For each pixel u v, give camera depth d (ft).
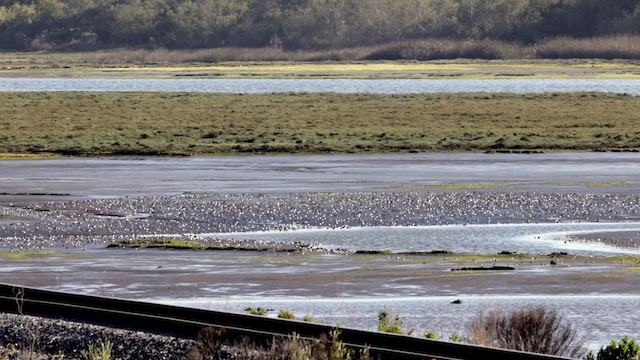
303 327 124.16
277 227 276.21
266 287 192.75
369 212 302.86
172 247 242.17
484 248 243.40
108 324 131.34
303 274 206.69
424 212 302.86
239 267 214.90
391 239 255.50
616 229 274.36
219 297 182.39
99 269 212.23
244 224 281.54
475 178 393.91
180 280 199.82
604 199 332.60
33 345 121.70
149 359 116.16
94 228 274.77
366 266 216.74
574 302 179.42
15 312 138.92
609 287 193.98
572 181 383.04
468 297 183.93
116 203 322.55
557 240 256.11
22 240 254.88
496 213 302.04
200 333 117.19
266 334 118.93
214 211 304.50
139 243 247.70
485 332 140.36
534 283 197.98
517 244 249.34
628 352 123.34
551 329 142.51
